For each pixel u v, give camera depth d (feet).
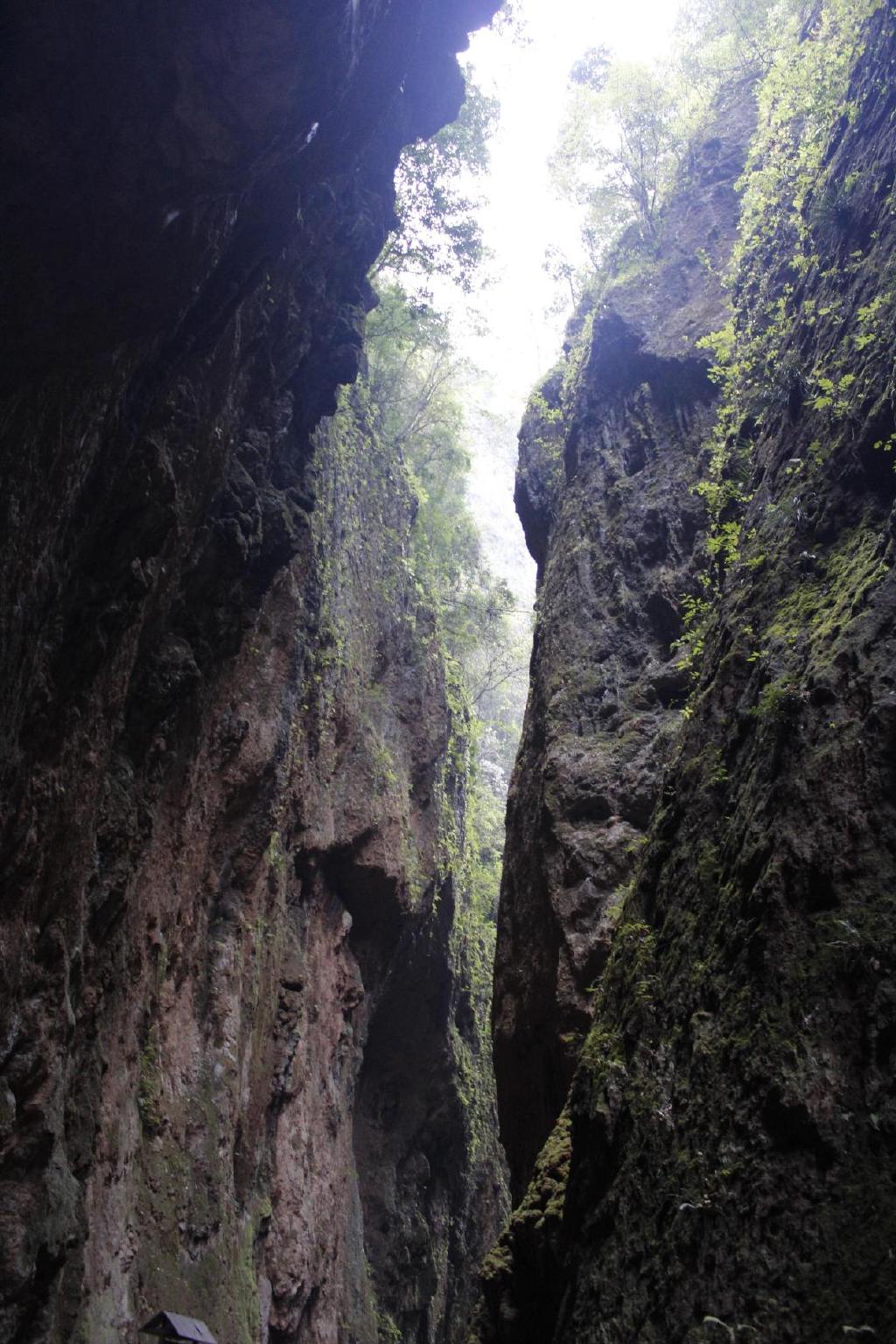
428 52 36.76
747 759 25.32
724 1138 20.11
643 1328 19.99
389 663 83.71
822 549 26.43
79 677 32.32
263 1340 50.88
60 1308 31.65
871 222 30.19
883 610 22.07
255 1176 54.13
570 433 57.11
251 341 39.32
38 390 25.12
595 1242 23.29
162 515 34.58
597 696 45.85
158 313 27.30
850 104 33.68
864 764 20.61
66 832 33.01
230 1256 47.96
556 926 41.27
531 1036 44.80
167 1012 46.11
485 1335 28.45
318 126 29.35
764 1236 18.10
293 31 21.38
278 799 57.93
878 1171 16.92
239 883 54.49
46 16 19.71
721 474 40.27
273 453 48.21
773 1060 19.45
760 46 55.83
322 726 67.41
